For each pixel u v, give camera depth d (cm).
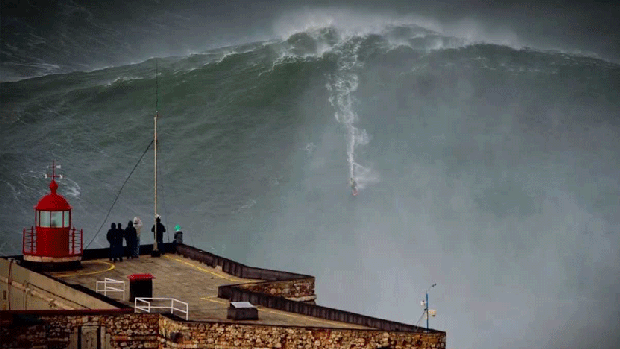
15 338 16512
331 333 16688
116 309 17125
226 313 18238
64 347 16738
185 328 16700
